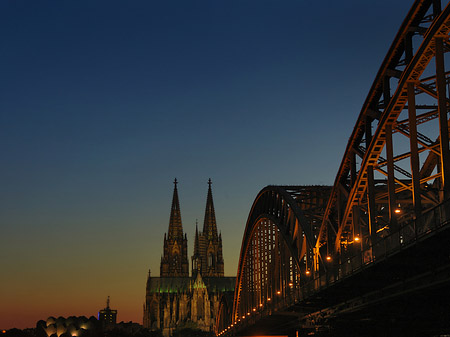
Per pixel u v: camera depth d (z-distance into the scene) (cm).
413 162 4675
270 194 10638
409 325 5862
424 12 4728
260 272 12219
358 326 6819
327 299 6875
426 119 5272
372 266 4606
